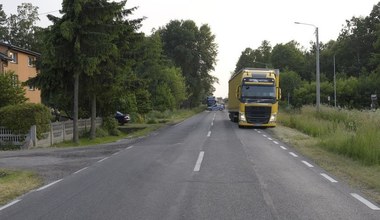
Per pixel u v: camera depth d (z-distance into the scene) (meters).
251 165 13.80
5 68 43.25
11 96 26.44
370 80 76.31
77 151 19.41
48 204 8.67
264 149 18.50
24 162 15.66
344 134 18.30
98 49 24.38
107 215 7.66
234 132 29.14
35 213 7.93
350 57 101.69
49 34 23.98
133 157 16.28
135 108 37.69
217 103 123.44
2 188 10.55
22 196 9.62
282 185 10.44
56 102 30.66
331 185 10.45
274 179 11.27
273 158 15.55
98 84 26.91
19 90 27.09
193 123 43.88
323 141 19.78
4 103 26.20
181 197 9.12
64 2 24.08
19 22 77.81
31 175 12.51
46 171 13.29
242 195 9.29
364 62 96.81
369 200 8.80
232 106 43.53
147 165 14.02
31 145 22.42
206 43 100.50
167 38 97.69
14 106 22.94
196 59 98.81
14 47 44.50
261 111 32.44
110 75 26.64
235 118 42.53
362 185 10.47
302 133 27.94
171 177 11.65
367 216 7.54
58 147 23.09
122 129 38.78
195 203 8.54
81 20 24.20
